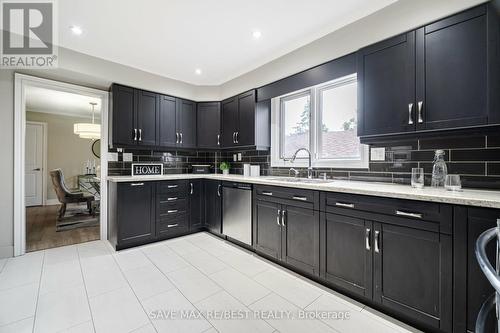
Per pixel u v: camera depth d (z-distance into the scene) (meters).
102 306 1.67
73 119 6.03
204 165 3.87
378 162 2.22
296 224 2.13
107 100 3.16
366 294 1.66
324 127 2.81
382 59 1.86
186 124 3.63
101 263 2.36
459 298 1.28
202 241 3.04
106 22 2.12
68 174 5.95
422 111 1.65
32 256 2.54
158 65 3.06
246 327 1.47
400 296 1.50
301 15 2.04
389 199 1.55
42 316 1.55
